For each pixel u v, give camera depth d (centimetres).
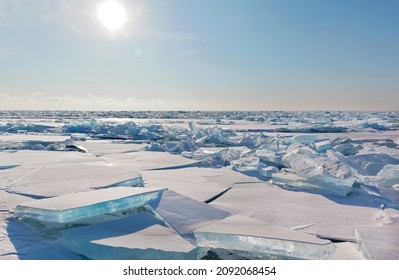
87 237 283
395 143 1048
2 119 3953
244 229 291
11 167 655
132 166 713
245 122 3391
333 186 490
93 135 1744
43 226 327
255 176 625
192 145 1116
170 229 311
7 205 382
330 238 319
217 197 466
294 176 548
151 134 1695
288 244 262
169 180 565
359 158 669
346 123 2830
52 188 445
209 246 282
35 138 1312
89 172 551
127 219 331
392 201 449
